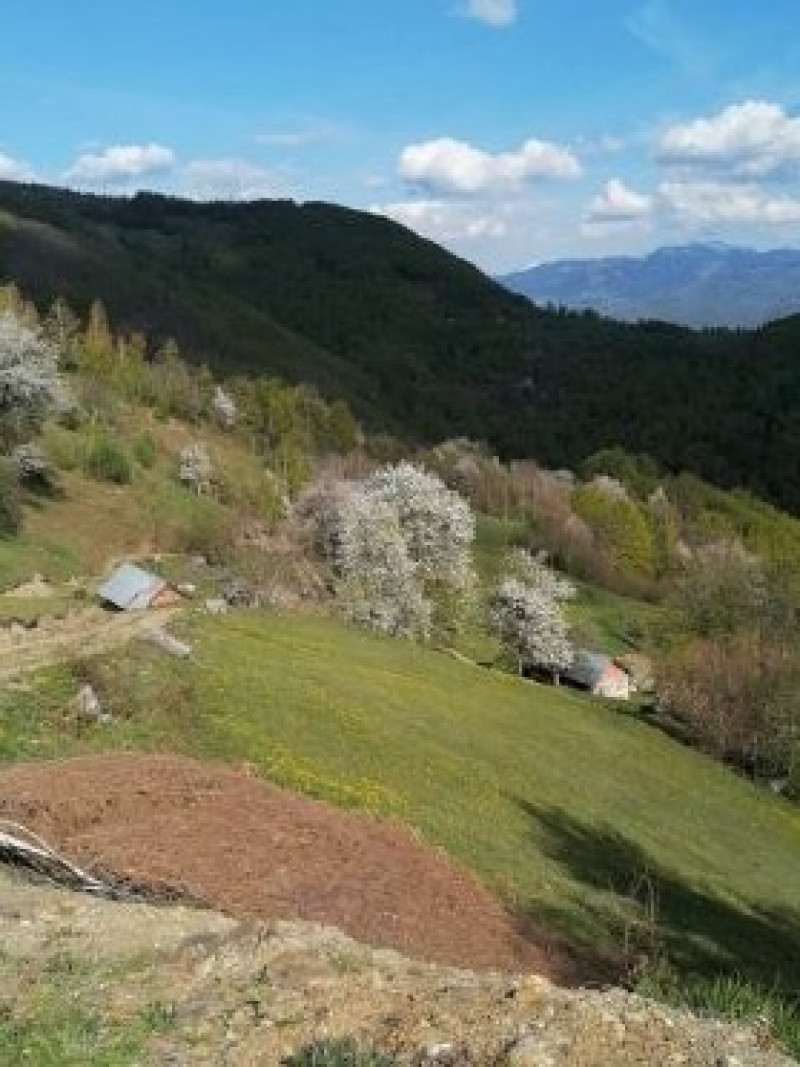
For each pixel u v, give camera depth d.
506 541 162.12
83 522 108.31
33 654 46.84
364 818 30.67
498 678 76.25
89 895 18.33
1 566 88.81
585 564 160.62
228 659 52.12
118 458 122.38
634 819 54.31
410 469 95.19
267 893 22.55
